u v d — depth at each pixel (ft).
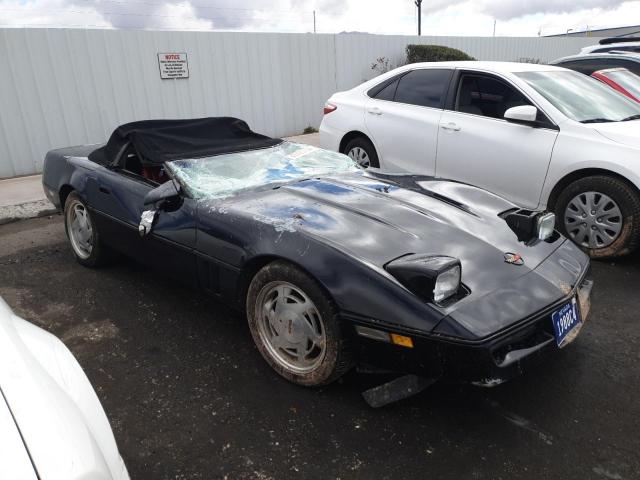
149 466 7.19
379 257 7.91
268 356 9.14
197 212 9.87
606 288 12.81
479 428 7.95
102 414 5.27
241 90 31.53
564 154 14.51
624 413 8.28
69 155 14.25
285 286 8.56
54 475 3.59
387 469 7.14
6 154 24.18
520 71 16.61
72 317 11.39
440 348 7.09
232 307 9.80
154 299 12.21
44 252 15.51
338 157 13.09
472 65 17.29
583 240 14.62
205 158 11.64
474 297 7.53
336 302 7.72
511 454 7.42
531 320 7.52
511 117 15.15
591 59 27.04
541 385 8.99
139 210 11.28
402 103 18.94
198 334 10.64
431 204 10.11
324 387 8.86
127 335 10.62
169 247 10.55
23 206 19.34
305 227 8.55
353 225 8.77
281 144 13.46
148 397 8.66
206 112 30.35
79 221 13.80
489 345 7.00
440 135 17.39
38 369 4.74
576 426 7.99
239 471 7.13
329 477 7.02
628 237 13.69
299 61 33.96
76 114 25.80
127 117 27.48
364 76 38.37
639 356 9.86
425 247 8.38
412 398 8.63
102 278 13.38
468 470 7.14
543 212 9.77
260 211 9.30
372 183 11.25
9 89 23.71
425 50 40.11
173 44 28.22
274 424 8.00
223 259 9.37
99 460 4.04
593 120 15.01
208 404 8.46
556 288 8.21
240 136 13.64
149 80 27.78
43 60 24.38
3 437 3.69
